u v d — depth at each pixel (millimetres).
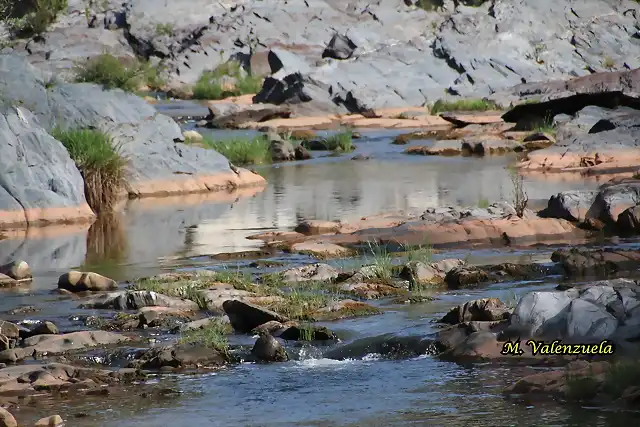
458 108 168000
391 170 98062
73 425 28688
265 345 36156
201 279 48250
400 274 49625
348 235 60406
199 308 44000
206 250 58438
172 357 35281
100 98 85750
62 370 33844
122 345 38312
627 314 34500
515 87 176250
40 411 30141
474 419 27703
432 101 177875
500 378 31828
